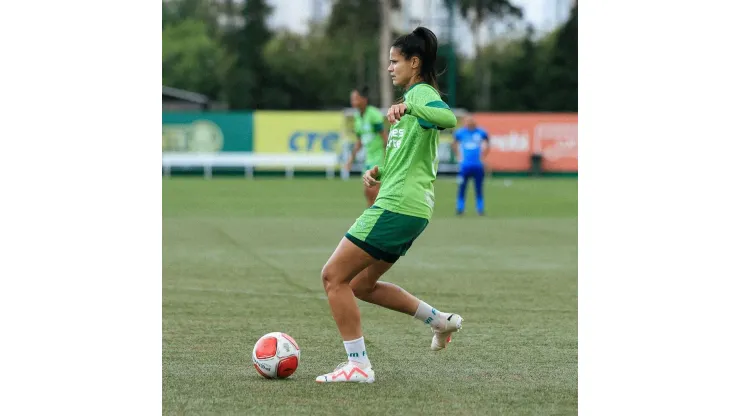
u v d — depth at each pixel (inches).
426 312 398.0
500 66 3462.1
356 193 1647.4
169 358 416.5
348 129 2169.0
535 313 536.7
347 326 373.4
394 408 335.6
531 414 330.3
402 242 371.6
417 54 371.6
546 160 2208.4
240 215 1218.6
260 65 3457.2
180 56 3565.5
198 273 697.0
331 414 327.0
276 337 380.5
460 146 1266.0
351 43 3508.9
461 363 410.6
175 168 2170.3
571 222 1148.5
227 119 2154.3
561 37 3410.4
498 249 864.3
